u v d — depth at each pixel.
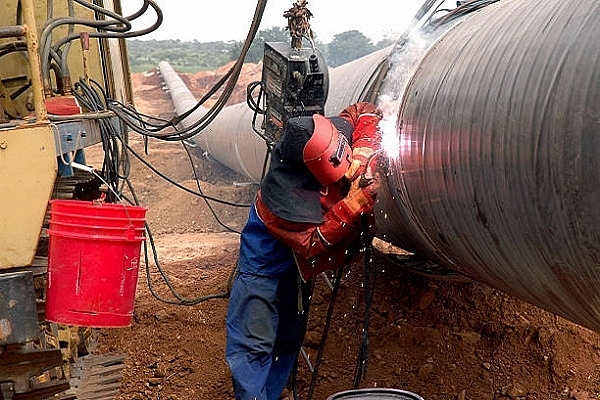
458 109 3.37
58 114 4.61
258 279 4.06
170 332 5.96
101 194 5.98
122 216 3.53
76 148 4.32
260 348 4.06
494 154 3.04
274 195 3.75
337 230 3.63
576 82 2.63
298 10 4.50
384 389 3.03
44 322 3.94
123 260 3.57
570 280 2.89
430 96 3.72
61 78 5.20
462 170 3.32
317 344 5.49
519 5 3.59
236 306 4.09
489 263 3.54
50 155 3.28
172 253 9.44
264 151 8.30
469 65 3.46
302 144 3.59
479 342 5.18
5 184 3.28
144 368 5.51
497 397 4.66
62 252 3.53
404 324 5.53
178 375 5.40
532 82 2.88
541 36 3.00
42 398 3.64
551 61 2.82
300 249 3.75
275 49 4.67
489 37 3.48
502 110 3.01
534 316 5.30
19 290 3.27
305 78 4.48
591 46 2.65
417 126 3.78
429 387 4.86
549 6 3.20
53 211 3.54
